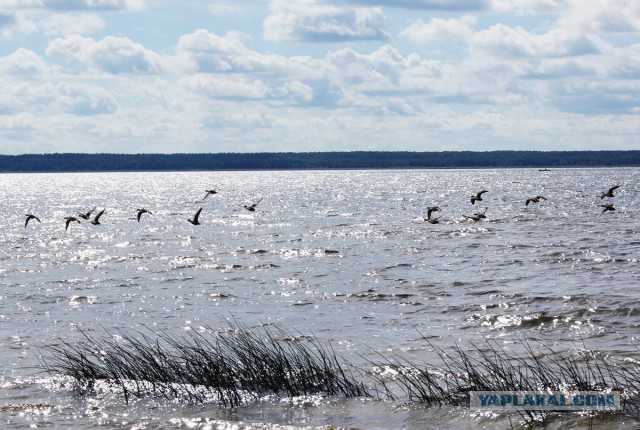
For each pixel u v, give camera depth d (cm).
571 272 3916
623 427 1461
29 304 3312
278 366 1888
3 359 2211
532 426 1505
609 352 2136
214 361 2012
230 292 3619
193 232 7419
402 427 1536
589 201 11150
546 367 1902
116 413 1680
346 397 1755
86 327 2755
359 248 5512
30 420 1642
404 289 3534
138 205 12775
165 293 3616
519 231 6550
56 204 13438
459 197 13062
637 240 5478
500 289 3400
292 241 6178
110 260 5109
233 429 1558
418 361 2095
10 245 6362
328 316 2906
